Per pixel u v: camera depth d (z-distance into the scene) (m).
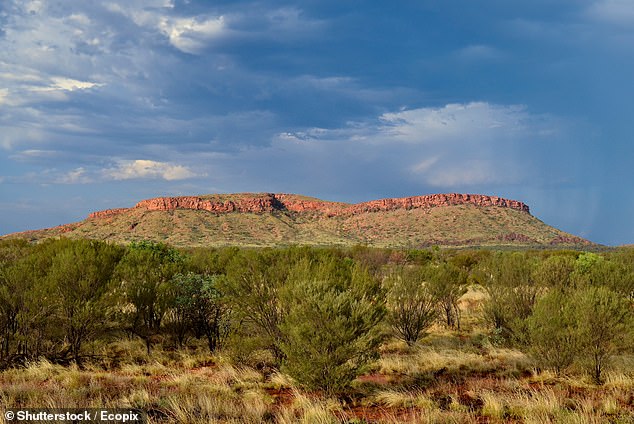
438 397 8.56
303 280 10.12
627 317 9.84
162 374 10.39
